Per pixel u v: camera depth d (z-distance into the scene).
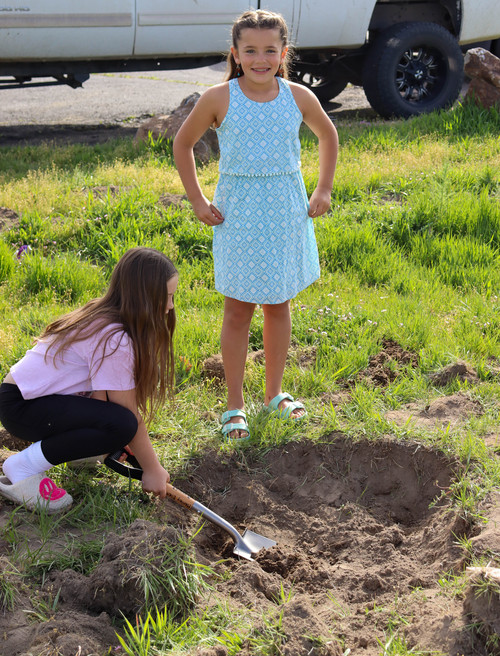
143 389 2.79
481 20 10.64
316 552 2.87
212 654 2.18
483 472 2.98
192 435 3.40
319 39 9.99
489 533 2.55
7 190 6.85
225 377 3.62
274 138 3.07
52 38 8.88
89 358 2.72
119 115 12.03
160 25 9.27
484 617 2.20
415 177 7.03
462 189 6.57
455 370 3.81
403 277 5.09
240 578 2.57
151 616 2.35
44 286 5.00
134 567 2.37
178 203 6.45
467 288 4.92
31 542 2.68
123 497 2.94
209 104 3.10
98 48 9.20
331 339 4.27
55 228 5.96
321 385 3.78
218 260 3.32
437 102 10.59
